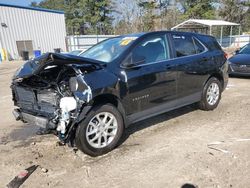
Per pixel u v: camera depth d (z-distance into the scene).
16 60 25.67
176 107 5.00
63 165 3.65
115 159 3.76
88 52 4.86
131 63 4.14
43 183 3.24
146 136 4.53
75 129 3.66
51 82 3.82
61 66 3.87
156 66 4.44
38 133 4.51
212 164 3.50
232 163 3.50
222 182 3.10
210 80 5.63
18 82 4.27
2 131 5.07
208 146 4.03
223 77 5.93
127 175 3.33
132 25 41.53
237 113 5.57
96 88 3.62
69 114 3.51
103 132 3.88
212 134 4.50
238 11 45.03
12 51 26.28
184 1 45.94
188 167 3.45
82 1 51.91
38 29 28.11
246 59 9.73
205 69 5.41
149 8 42.66
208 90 5.62
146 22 41.72
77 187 3.14
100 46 4.85
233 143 4.10
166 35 4.86
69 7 55.28
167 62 4.65
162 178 3.23
